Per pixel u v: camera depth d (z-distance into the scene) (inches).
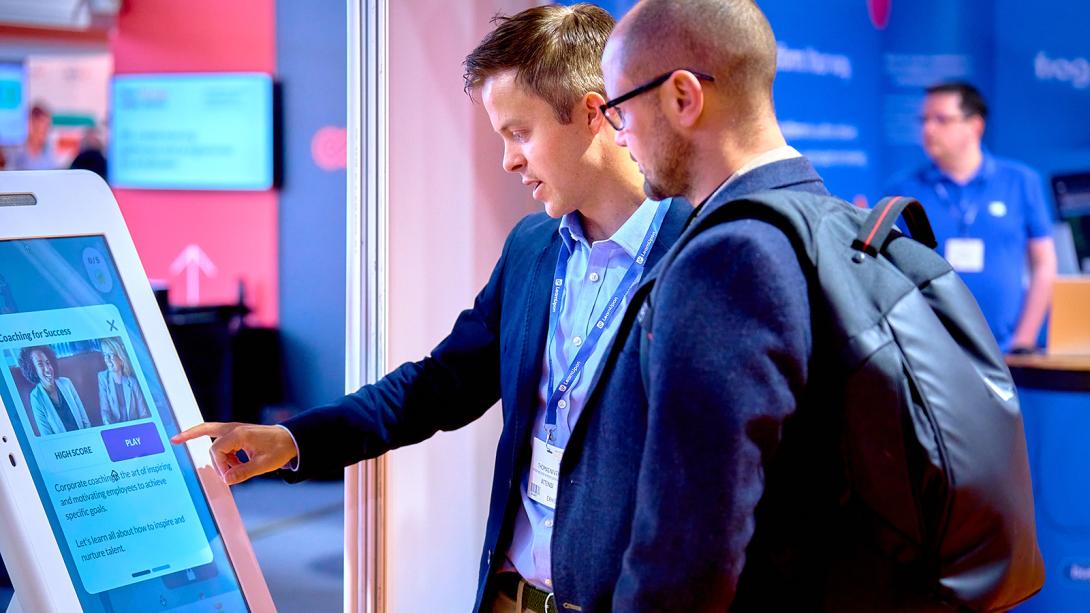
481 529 86.4
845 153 121.3
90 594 48.8
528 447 59.9
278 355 247.8
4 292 50.6
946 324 43.0
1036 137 131.8
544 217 65.9
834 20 119.0
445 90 78.9
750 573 42.3
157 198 254.4
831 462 41.4
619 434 45.9
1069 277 133.6
